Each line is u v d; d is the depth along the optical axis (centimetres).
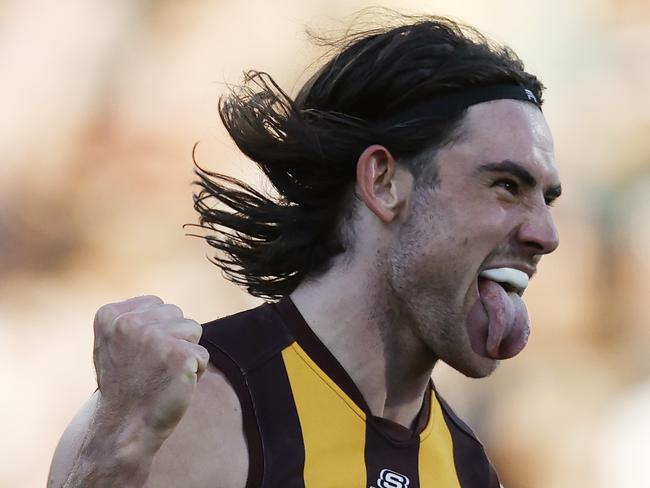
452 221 781
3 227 3073
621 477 2884
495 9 3612
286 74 3325
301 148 828
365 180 800
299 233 834
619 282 3203
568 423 2945
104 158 3222
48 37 3331
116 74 3316
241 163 1316
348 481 764
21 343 2830
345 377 794
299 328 804
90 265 3059
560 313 3141
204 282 3003
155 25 3394
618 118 3506
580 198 3344
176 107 3288
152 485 709
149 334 669
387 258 800
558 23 3641
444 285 785
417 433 836
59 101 3256
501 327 779
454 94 801
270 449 747
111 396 671
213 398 746
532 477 2858
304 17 3384
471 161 784
